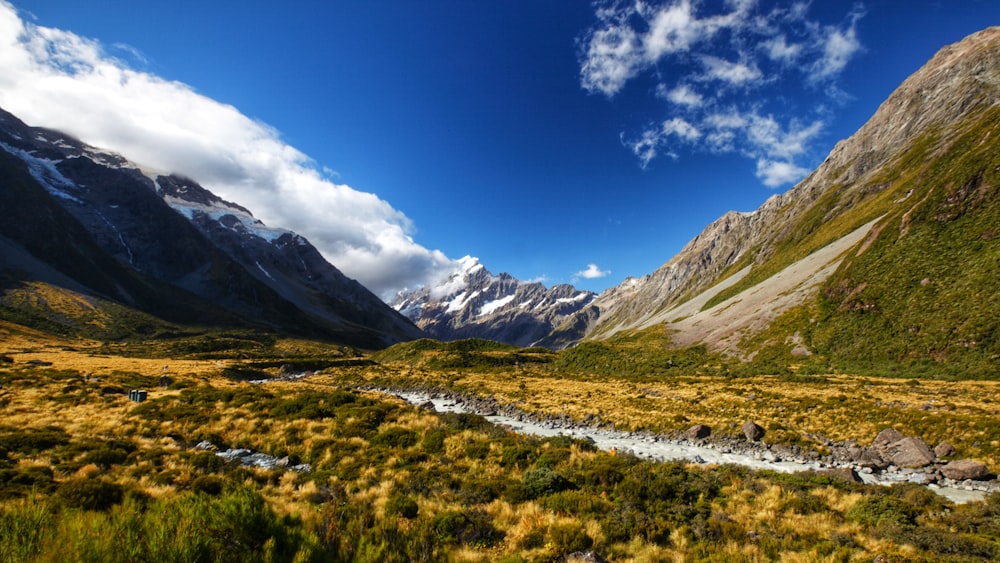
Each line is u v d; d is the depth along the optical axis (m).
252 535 8.30
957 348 62.53
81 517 7.91
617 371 104.38
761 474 22.41
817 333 87.56
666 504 16.33
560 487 17.19
